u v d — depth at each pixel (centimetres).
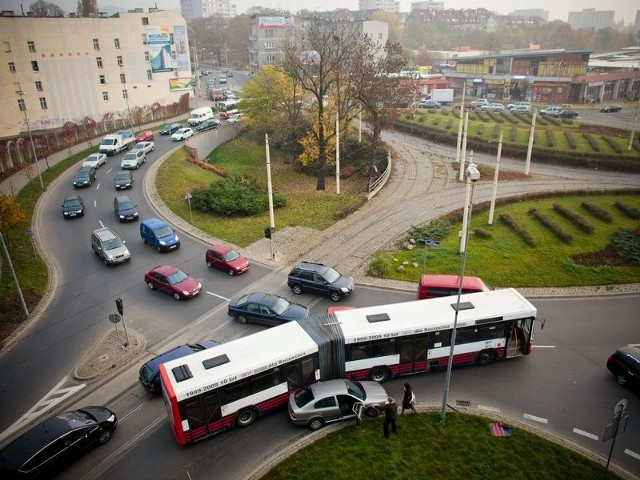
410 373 2241
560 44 18888
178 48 9231
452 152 6506
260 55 13575
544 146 6000
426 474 1688
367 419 1983
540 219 3925
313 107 5941
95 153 6244
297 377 2041
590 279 3125
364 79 5178
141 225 3866
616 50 19125
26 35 7456
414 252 3528
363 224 4141
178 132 7138
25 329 2788
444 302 2325
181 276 3127
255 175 6216
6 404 2212
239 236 3959
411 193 4881
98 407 2005
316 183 5788
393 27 19062
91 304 3022
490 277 3162
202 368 1905
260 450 1866
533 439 1844
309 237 3912
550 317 2739
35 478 1734
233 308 2748
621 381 2166
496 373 2267
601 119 7969
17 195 4791
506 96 11206
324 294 3006
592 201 4356
